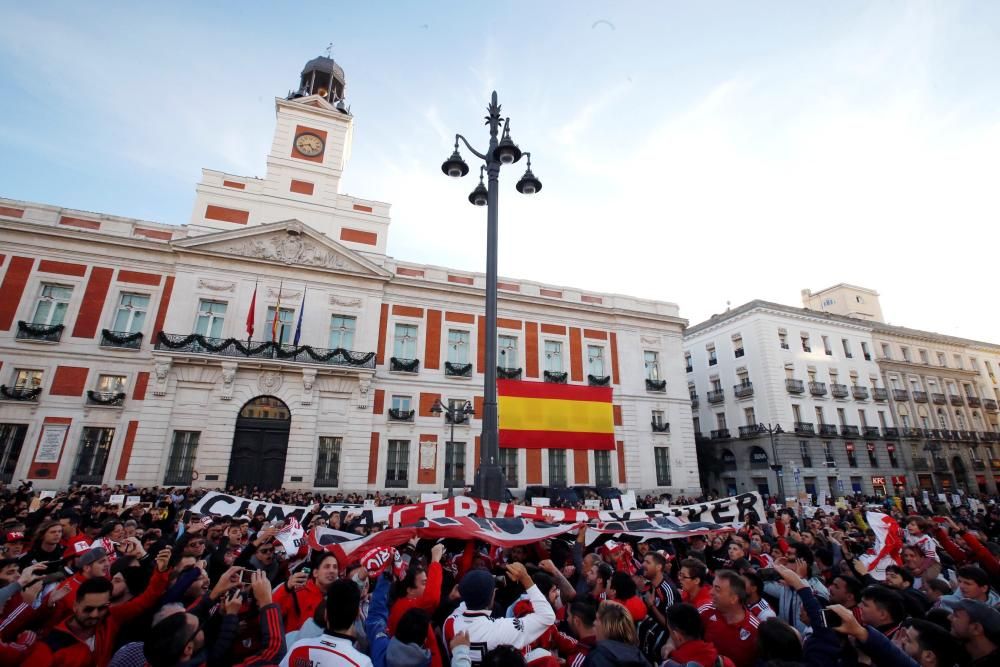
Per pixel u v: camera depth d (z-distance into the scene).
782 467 34.19
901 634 4.08
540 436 28.41
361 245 28.72
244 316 24.70
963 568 5.16
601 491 26.89
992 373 51.94
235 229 25.50
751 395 38.16
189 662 3.36
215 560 6.10
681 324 34.59
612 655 3.38
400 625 3.57
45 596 4.55
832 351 41.28
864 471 38.22
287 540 6.26
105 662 3.85
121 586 4.38
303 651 3.29
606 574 5.39
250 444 23.27
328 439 24.66
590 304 32.22
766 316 38.78
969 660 3.69
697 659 3.51
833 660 3.86
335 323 26.52
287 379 24.25
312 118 29.81
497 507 8.02
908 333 46.44
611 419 30.55
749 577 4.80
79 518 8.19
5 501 13.55
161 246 24.14
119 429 21.89
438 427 26.84
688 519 9.59
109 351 22.62
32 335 21.69
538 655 3.92
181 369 22.89
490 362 9.32
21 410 21.00
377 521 9.07
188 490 20.22
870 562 7.72
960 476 43.97
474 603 3.86
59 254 23.08
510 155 10.68
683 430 32.62
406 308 28.25
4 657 3.50
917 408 44.03
